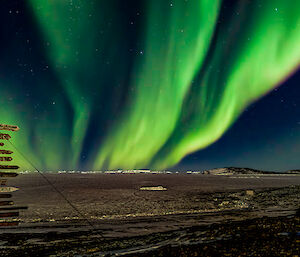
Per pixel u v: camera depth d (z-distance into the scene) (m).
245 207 22.77
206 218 17.16
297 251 6.21
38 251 9.17
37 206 25.31
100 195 38.75
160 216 18.89
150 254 7.16
